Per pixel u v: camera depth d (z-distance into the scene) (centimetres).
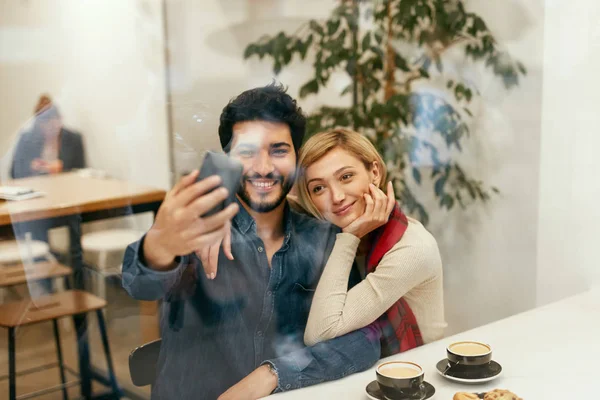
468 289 220
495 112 215
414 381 134
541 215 233
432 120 198
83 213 143
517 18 214
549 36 221
